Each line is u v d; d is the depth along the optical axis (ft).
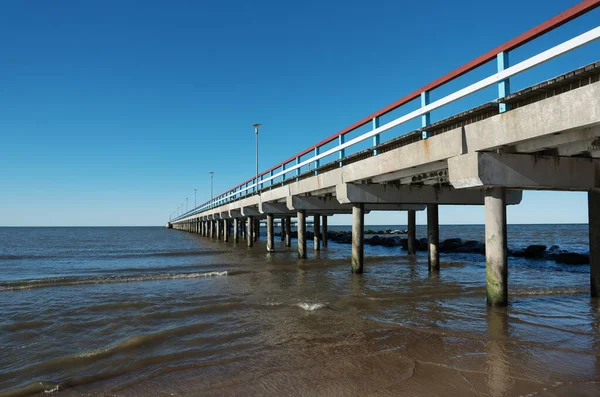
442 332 26.55
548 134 23.40
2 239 239.50
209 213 170.71
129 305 36.83
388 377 19.60
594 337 25.02
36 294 43.19
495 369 20.27
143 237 259.60
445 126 32.53
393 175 43.96
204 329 28.48
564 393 17.49
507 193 46.68
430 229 56.13
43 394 18.44
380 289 42.65
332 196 73.00
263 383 19.17
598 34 19.70
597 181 30.22
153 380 19.77
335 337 26.14
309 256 87.25
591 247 34.47
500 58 26.25
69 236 295.07
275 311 33.32
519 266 65.82
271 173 83.46
